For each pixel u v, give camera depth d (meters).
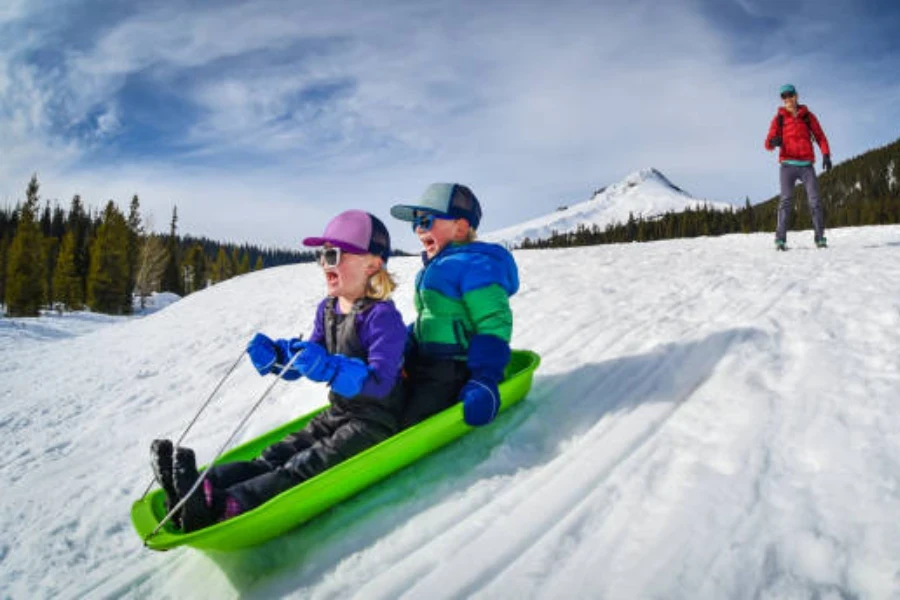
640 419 2.68
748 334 3.48
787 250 7.43
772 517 1.77
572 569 1.72
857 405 2.34
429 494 2.36
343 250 2.46
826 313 3.63
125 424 4.78
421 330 2.88
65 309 42.94
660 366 3.32
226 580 2.09
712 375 3.01
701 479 2.05
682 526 1.81
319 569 2.01
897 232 9.98
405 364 2.86
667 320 4.29
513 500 2.20
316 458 2.29
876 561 1.51
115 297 43.72
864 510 1.71
